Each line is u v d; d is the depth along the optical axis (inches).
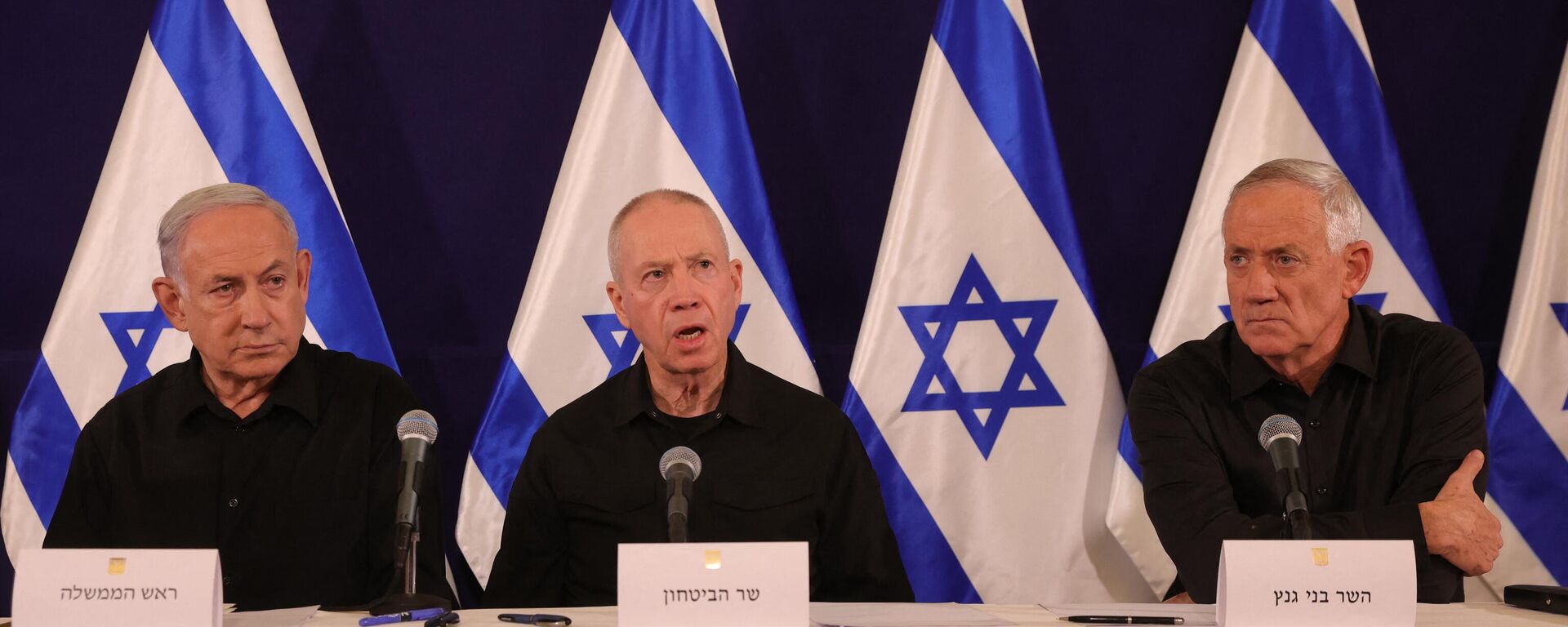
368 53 152.5
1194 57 158.6
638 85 138.6
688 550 74.5
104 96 150.1
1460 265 159.2
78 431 130.6
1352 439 117.8
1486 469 113.0
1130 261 158.1
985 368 138.6
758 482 113.0
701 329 108.5
